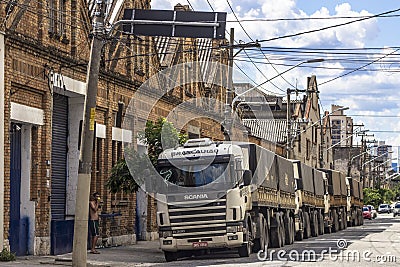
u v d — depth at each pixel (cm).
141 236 3519
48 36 2469
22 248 2381
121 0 3147
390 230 4909
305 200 3694
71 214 2777
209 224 2319
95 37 2028
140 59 3369
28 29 2341
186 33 2097
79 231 2016
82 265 2012
